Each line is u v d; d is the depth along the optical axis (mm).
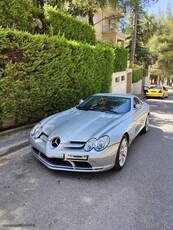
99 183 3602
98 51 9680
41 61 6172
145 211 2918
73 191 3336
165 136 6672
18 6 7094
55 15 9180
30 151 4871
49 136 3855
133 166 4332
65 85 7293
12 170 3949
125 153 4293
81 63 8117
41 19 8688
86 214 2814
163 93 20172
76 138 3672
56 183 3547
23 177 3705
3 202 3004
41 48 6129
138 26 27672
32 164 4203
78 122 4215
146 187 3533
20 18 7230
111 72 11734
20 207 2910
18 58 5578
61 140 3680
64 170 3697
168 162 4602
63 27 9633
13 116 5871
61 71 7023
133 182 3680
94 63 9281
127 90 20125
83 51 8188
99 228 2572
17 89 5664
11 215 2752
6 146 4875
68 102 7605
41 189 3357
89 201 3098
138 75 23859
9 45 5293
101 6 14477
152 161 4629
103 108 5133
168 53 44188
